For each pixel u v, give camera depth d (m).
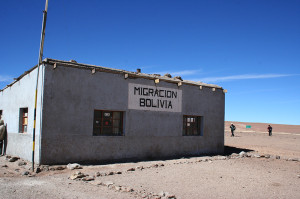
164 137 13.92
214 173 9.64
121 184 7.72
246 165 11.62
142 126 13.16
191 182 8.23
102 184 7.66
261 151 17.06
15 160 11.59
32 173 9.07
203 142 15.62
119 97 12.47
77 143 11.18
